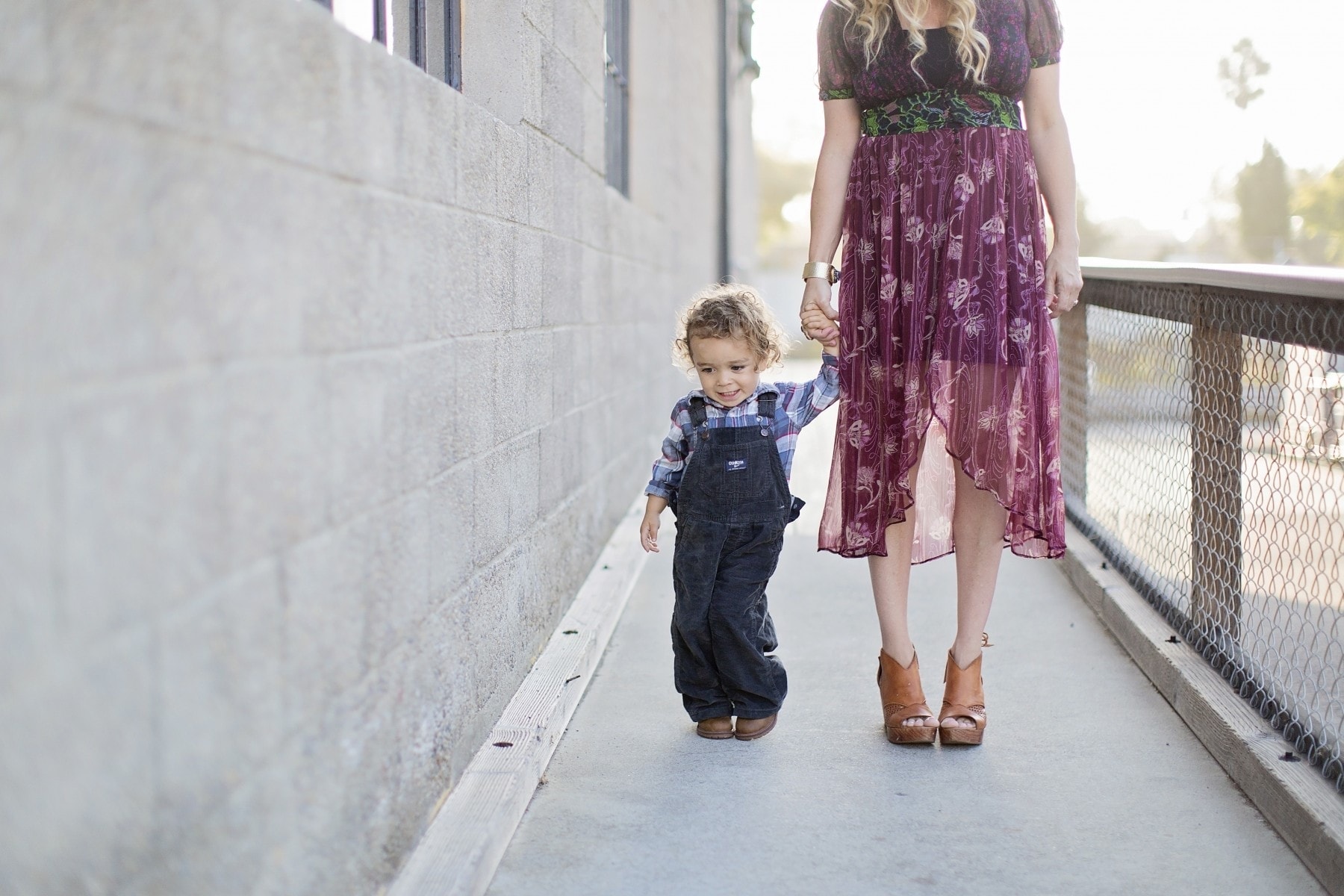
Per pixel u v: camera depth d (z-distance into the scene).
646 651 3.39
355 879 1.67
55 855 0.98
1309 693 2.54
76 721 1.00
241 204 1.28
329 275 1.53
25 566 0.94
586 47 3.74
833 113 2.60
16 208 0.93
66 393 0.99
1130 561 3.80
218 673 1.25
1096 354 4.67
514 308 2.65
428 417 1.98
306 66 1.45
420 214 1.92
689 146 8.48
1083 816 2.28
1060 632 3.57
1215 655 2.86
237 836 1.30
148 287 1.10
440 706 2.07
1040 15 2.47
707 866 2.08
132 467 1.08
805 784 2.44
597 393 4.06
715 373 2.55
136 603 1.09
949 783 2.44
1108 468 4.45
